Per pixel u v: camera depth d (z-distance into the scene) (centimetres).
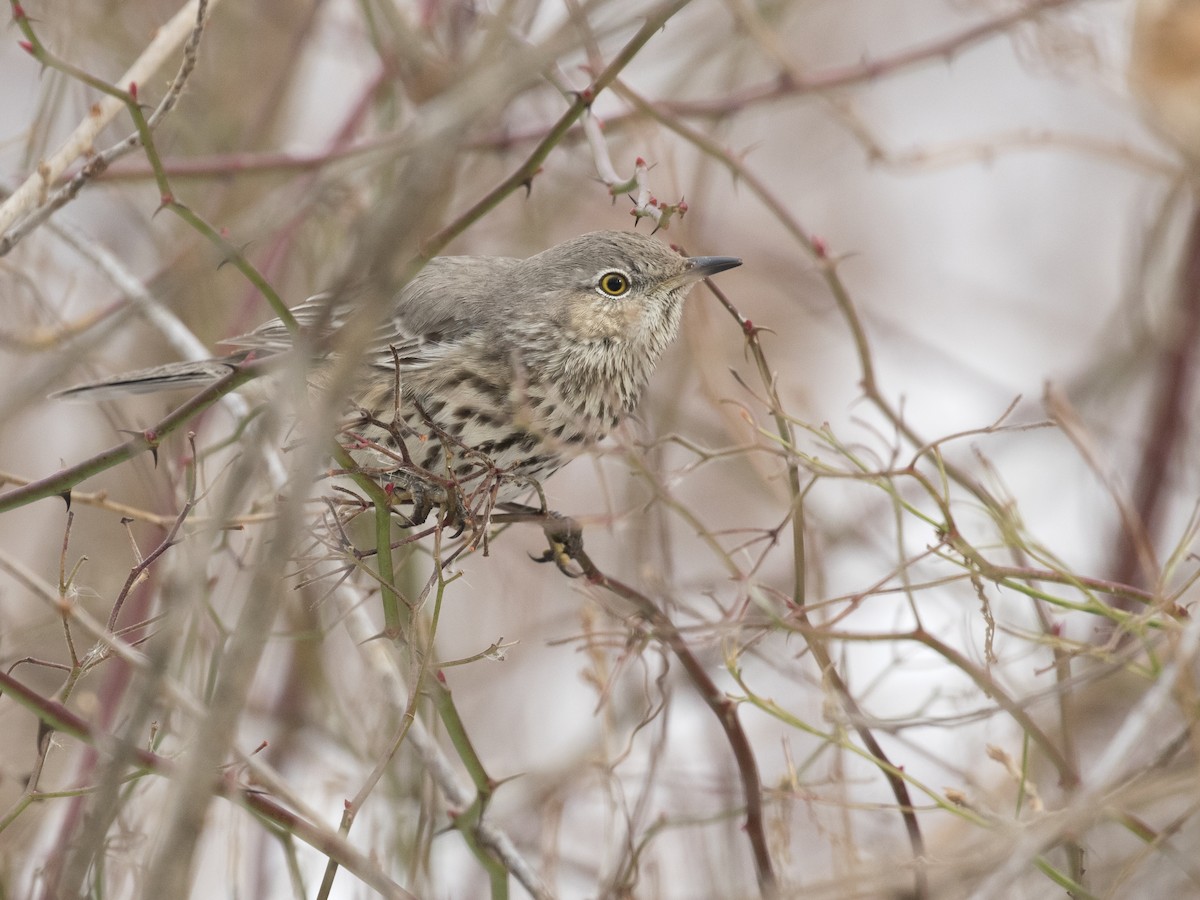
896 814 1195
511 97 1168
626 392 1165
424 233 1144
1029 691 1101
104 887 913
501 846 952
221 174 1257
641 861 1140
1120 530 1405
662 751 1104
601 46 1295
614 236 1159
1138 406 1647
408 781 1105
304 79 1519
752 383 1460
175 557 1027
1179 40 1305
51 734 859
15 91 1523
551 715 1442
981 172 1853
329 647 1257
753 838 960
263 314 1289
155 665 675
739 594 999
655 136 1273
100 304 1427
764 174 1806
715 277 1736
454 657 1442
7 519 1488
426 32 1214
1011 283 1827
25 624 1240
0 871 976
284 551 636
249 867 1181
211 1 974
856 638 911
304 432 819
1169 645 905
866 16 1830
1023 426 945
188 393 1416
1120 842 1058
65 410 1495
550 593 1497
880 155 1355
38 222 886
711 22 1489
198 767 632
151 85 1341
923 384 1720
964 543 909
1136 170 1440
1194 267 1476
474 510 945
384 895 772
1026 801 1056
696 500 1534
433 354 1112
